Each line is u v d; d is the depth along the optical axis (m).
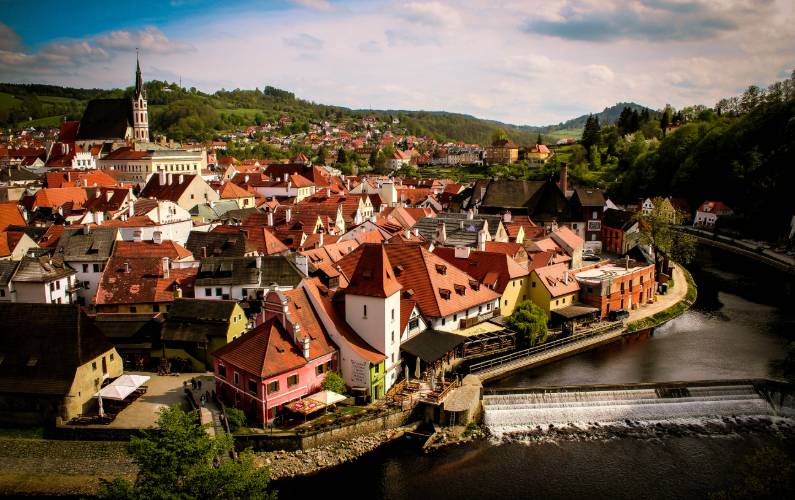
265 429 68.44
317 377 74.50
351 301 79.69
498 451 71.44
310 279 88.50
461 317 92.81
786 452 72.12
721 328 114.56
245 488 48.56
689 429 77.44
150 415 69.44
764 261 167.62
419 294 89.81
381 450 70.38
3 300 91.38
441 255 110.38
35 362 71.31
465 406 75.25
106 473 62.88
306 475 64.94
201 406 71.19
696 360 97.75
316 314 78.69
